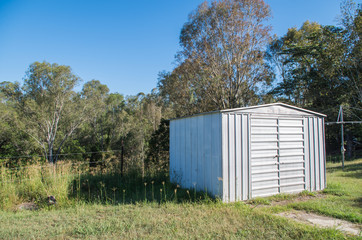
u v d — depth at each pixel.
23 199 6.43
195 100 25.81
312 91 23.44
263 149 6.51
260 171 6.41
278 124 6.80
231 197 5.94
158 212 5.07
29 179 6.92
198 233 3.89
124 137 31.33
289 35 29.94
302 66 25.92
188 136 7.43
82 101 30.41
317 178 7.29
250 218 4.61
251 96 26.19
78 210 5.27
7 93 26.94
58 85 27.42
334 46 20.23
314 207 5.31
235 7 23.72
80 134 34.88
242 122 6.28
